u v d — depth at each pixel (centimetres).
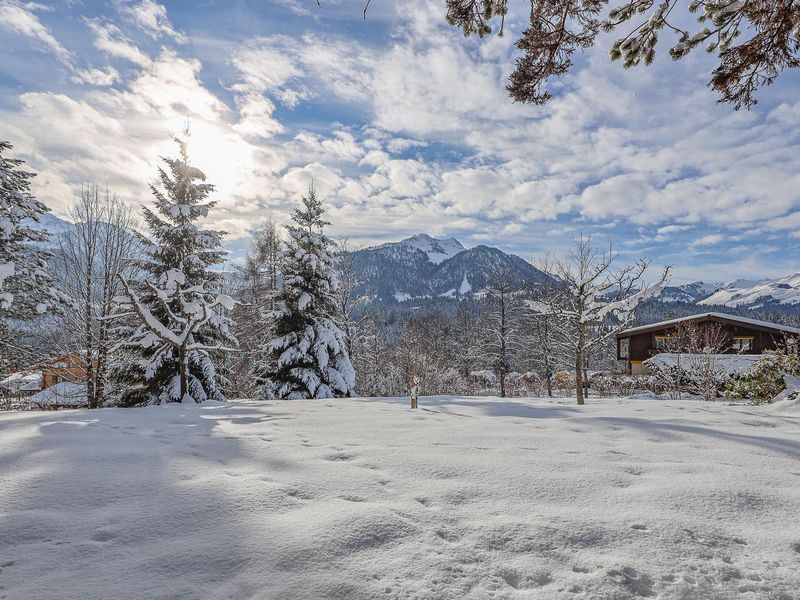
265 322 2402
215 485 404
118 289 1748
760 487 408
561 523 327
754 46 439
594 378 3506
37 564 268
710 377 2023
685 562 276
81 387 1952
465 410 1050
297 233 2186
